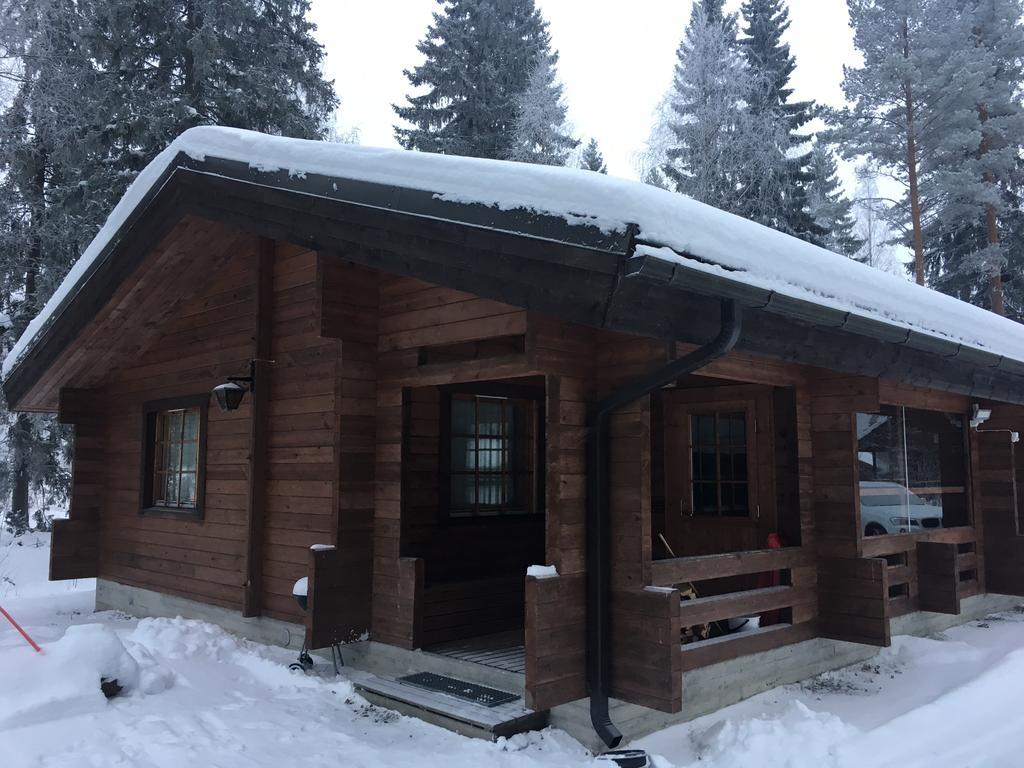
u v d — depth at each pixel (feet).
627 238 10.94
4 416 53.36
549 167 12.54
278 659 19.53
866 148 66.28
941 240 73.10
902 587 23.06
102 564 29.37
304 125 58.85
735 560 16.85
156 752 13.44
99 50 54.03
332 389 19.77
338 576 18.15
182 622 22.95
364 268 19.01
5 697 14.97
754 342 14.08
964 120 60.85
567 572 14.44
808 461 19.54
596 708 14.25
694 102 76.84
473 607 19.40
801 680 18.65
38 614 28.32
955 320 19.34
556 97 89.40
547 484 14.58
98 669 16.22
